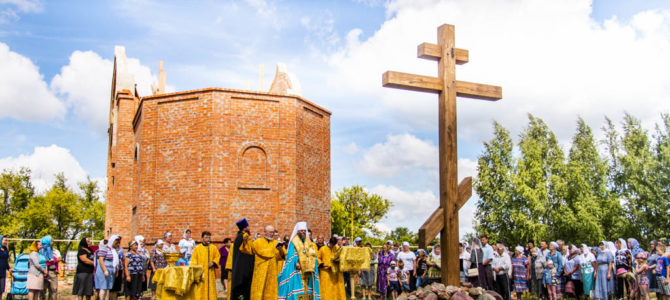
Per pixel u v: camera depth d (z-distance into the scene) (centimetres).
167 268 1030
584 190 3475
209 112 1956
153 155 2028
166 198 1973
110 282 1222
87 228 4034
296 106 2083
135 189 2264
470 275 1295
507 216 3481
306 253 1044
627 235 3419
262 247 1098
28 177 3806
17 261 1381
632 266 1533
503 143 3609
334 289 1283
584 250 1517
